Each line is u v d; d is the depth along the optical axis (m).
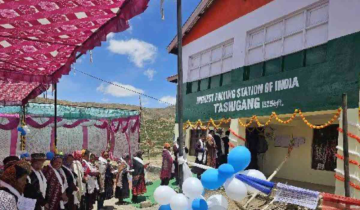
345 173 5.30
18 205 3.37
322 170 10.57
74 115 17.58
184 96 13.41
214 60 11.93
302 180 11.21
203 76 12.52
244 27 10.40
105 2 3.99
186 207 3.82
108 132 18.48
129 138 17.17
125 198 9.99
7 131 13.16
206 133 12.27
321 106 7.71
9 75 7.79
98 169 8.48
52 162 5.98
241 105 10.23
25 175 3.51
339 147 7.13
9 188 3.36
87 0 3.89
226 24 11.25
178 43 3.91
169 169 11.59
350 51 7.17
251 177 4.20
